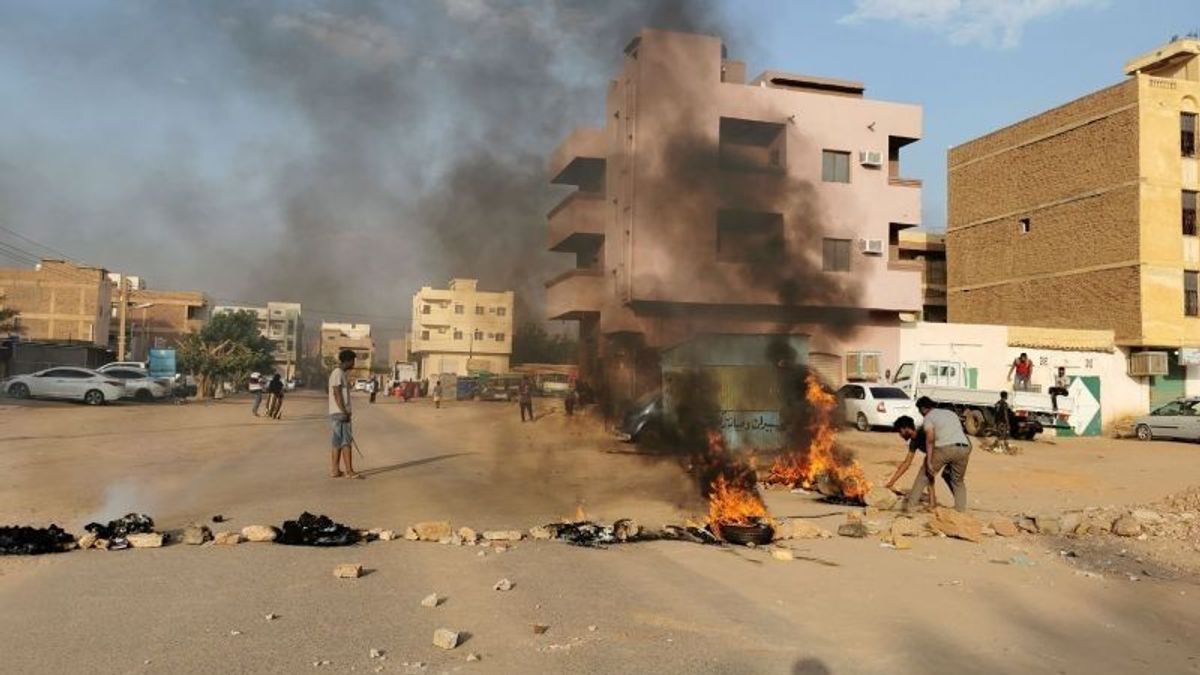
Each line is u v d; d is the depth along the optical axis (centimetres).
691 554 777
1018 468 1741
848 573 724
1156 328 3225
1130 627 592
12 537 707
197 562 677
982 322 4006
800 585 672
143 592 583
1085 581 731
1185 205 3303
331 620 531
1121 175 3325
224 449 1614
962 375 2841
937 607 621
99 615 527
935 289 4431
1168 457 2066
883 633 548
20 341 4197
